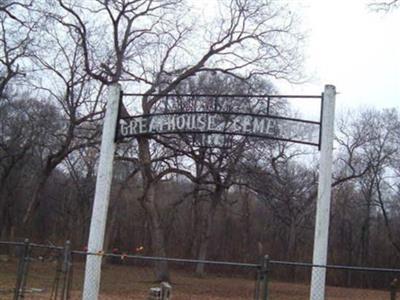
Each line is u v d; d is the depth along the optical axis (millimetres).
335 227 62375
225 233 59125
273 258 57531
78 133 40062
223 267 48406
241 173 37469
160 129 14234
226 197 52219
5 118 45469
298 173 55375
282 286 36031
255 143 37781
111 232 55500
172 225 58625
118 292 22016
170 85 30469
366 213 61500
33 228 56688
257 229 59688
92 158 49438
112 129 14594
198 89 34156
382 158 59562
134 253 57625
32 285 20859
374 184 60656
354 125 95500
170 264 53094
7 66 35969
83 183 54781
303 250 53812
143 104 27078
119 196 50312
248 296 24828
